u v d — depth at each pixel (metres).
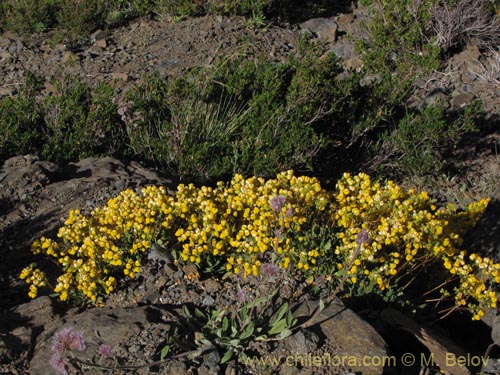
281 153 2.29
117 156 2.33
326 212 1.71
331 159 2.50
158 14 3.50
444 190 2.50
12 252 1.73
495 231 1.91
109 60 3.15
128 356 1.34
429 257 1.68
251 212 1.64
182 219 1.70
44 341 1.38
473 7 3.20
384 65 3.05
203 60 3.11
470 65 3.13
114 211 1.62
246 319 1.40
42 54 3.23
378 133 2.62
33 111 2.39
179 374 1.31
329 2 3.79
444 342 1.53
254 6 3.42
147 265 1.59
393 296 1.60
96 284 1.54
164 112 2.46
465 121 2.51
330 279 1.57
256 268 1.49
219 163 2.27
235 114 2.47
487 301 1.59
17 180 1.94
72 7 3.46
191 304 1.50
